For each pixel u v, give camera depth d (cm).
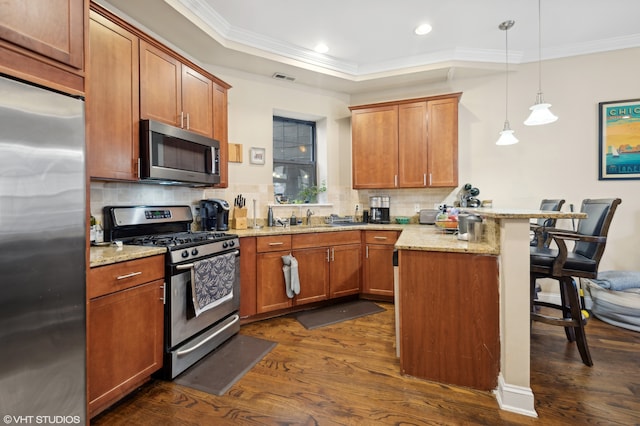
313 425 148
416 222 376
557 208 264
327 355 216
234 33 279
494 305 169
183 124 238
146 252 172
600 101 313
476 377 173
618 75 307
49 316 116
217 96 277
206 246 214
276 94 355
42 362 115
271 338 245
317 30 283
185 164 237
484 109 350
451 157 333
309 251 305
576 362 201
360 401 165
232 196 324
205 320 214
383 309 312
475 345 173
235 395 171
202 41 271
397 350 215
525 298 157
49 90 118
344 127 399
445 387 177
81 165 127
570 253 215
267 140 348
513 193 342
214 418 153
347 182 400
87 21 136
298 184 396
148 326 175
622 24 277
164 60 223
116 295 155
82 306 128
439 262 179
